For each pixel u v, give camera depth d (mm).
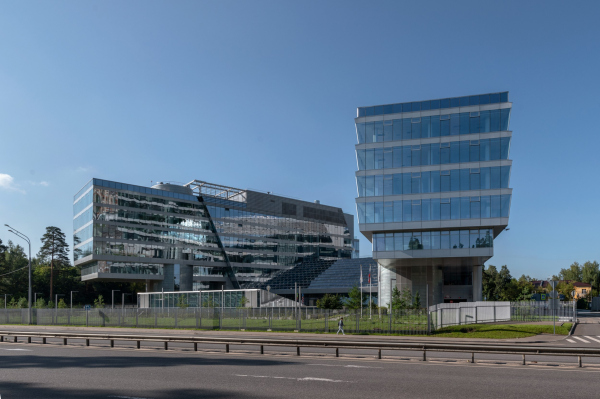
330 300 69062
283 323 41281
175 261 105000
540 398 11492
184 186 113312
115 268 95062
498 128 60688
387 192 63312
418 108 63750
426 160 62594
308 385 13086
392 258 62938
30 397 11672
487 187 60125
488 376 14688
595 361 19359
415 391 12266
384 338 32312
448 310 41156
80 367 16734
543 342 29812
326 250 138250
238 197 123375
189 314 44750
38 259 149250
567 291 125500
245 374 15016
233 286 114438
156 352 22000
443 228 61406
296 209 132250
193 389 12555
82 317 50844
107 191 95812
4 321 56625
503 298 95750
